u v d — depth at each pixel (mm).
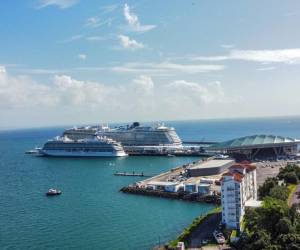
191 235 186125
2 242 188500
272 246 149500
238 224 189750
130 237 191750
